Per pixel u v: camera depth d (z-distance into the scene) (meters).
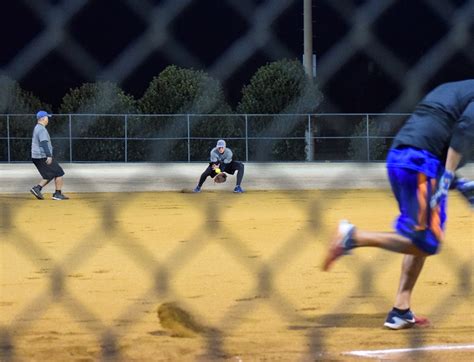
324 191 26.97
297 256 11.95
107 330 7.15
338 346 6.65
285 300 8.70
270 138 31.33
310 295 8.98
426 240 6.90
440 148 6.93
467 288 9.38
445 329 7.34
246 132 31.34
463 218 17.14
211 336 6.95
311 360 6.14
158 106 31.23
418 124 6.96
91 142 31.50
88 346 6.55
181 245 13.48
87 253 12.44
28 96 30.80
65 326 7.31
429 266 10.79
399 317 7.34
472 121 6.70
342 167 29.39
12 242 13.79
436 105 6.98
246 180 28.48
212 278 10.10
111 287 9.47
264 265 11.14
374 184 28.75
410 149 6.92
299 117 31.27
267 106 30.05
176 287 9.48
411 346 6.68
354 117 32.75
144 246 13.34
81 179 27.78
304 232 15.43
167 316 7.28
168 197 24.62
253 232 15.41
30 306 8.32
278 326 7.40
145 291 9.20
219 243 13.71
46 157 23.38
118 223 17.14
